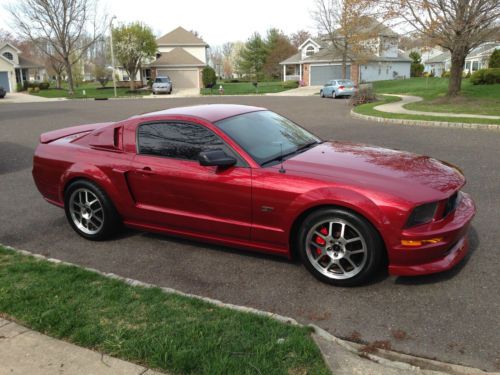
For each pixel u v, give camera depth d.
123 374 2.68
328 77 48.59
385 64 49.69
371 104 21.42
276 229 4.02
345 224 3.71
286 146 4.54
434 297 3.64
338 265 3.82
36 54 71.00
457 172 4.20
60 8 42.31
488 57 34.00
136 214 4.82
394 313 3.46
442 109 17.69
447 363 2.88
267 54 68.62
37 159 5.38
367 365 2.79
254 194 4.02
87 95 42.81
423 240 3.53
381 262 3.80
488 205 5.75
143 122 4.73
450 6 18.11
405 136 11.65
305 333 3.05
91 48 73.88
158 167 4.52
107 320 3.27
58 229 5.58
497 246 4.50
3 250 4.75
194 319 3.25
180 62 54.44
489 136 11.19
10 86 52.84
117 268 4.44
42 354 2.89
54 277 4.02
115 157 4.82
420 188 3.67
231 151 4.22
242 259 4.52
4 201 6.82
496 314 3.37
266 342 2.93
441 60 68.12
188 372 2.67
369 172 3.89
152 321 3.24
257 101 29.23
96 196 4.96
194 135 4.43
